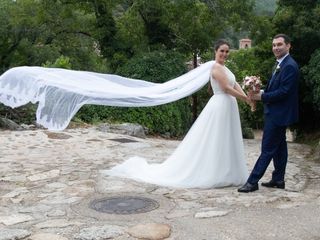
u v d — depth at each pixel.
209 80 7.34
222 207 5.90
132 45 18.86
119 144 11.30
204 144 7.00
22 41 28.28
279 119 6.41
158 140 13.11
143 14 18.23
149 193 6.63
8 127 13.19
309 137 15.81
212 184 6.89
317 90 13.12
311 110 16.05
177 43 18.86
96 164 8.81
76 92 6.41
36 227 5.18
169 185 7.04
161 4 17.30
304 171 8.41
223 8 17.95
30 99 6.31
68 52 30.34
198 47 18.77
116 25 18.83
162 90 7.19
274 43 6.44
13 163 8.80
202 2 18.45
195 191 6.73
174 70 16.62
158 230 5.04
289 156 10.32
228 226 5.18
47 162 8.95
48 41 30.06
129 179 7.44
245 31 18.45
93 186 7.05
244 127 20.11
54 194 6.60
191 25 17.86
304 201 6.15
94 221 5.39
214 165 6.93
